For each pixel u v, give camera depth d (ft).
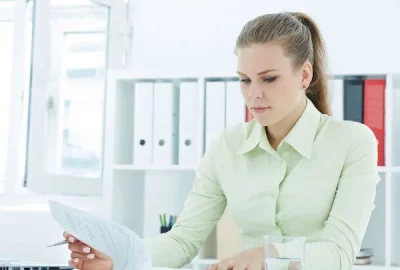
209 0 11.48
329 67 5.86
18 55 11.73
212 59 11.43
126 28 11.77
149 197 11.45
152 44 11.78
